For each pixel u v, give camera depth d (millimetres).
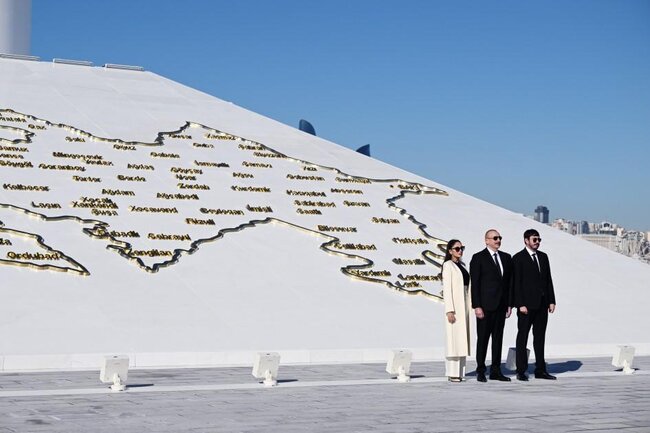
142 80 43469
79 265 25547
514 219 36406
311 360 21328
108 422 12375
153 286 25344
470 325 18172
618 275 32719
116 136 35438
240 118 40906
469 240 32969
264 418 12938
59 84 40500
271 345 22438
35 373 18375
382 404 14477
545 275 18688
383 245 30922
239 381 17375
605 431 12172
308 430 12039
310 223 31469
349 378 18203
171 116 39125
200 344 22000
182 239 28516
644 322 28156
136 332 22281
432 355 22438
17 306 22844
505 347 24469
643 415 13555
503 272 18219
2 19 46062
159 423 12367
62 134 34438
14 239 26422
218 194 32188
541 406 14438
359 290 27328
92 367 19516
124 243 27375
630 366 20016
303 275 27734
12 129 33688
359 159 39125
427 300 27406
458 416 13359
